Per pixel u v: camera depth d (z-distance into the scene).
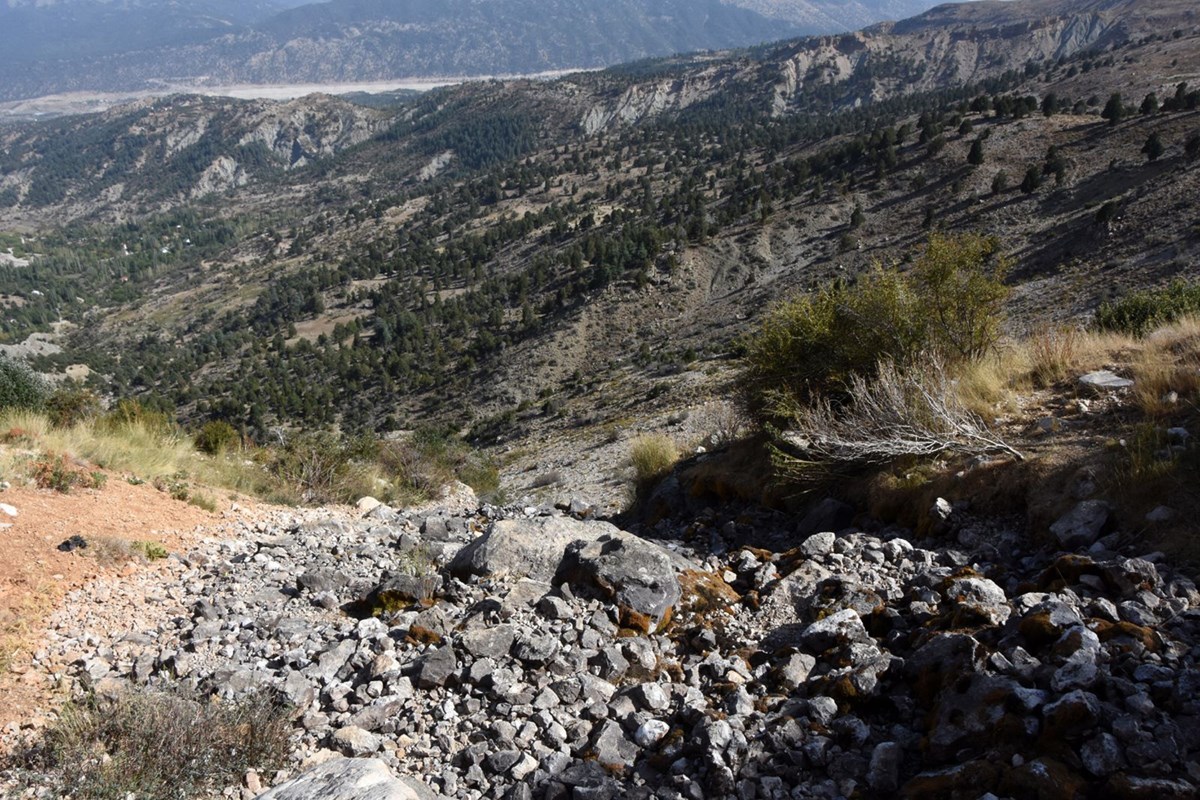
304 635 5.41
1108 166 109.12
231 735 3.90
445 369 136.50
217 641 5.29
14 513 6.99
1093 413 6.78
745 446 9.98
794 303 9.82
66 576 6.12
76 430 10.62
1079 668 3.30
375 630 5.30
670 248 149.00
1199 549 4.46
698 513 9.45
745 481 9.08
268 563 7.24
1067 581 4.57
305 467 12.09
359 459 14.35
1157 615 3.98
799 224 140.75
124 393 175.38
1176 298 11.82
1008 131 143.25
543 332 132.12
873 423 7.42
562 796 3.47
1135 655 3.48
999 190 117.81
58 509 7.46
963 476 6.43
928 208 125.44
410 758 3.88
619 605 5.29
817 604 5.16
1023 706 3.19
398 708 4.26
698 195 190.00
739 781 3.38
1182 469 5.02
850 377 8.80
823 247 129.25
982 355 9.19
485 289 173.12
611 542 5.86
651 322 125.62
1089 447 6.00
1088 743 2.90
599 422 48.28
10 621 5.26
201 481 10.45
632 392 59.25
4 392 12.03
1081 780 2.76
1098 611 4.02
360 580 6.64
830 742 3.54
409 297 198.38
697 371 56.34
